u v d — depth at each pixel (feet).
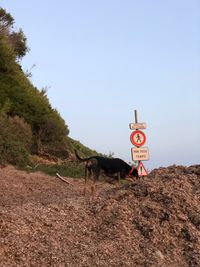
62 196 29.91
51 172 45.42
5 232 16.55
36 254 15.66
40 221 17.84
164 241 17.11
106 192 22.56
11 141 46.65
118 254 16.24
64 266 15.17
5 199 30.14
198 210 18.56
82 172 47.47
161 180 21.09
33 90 66.64
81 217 18.53
